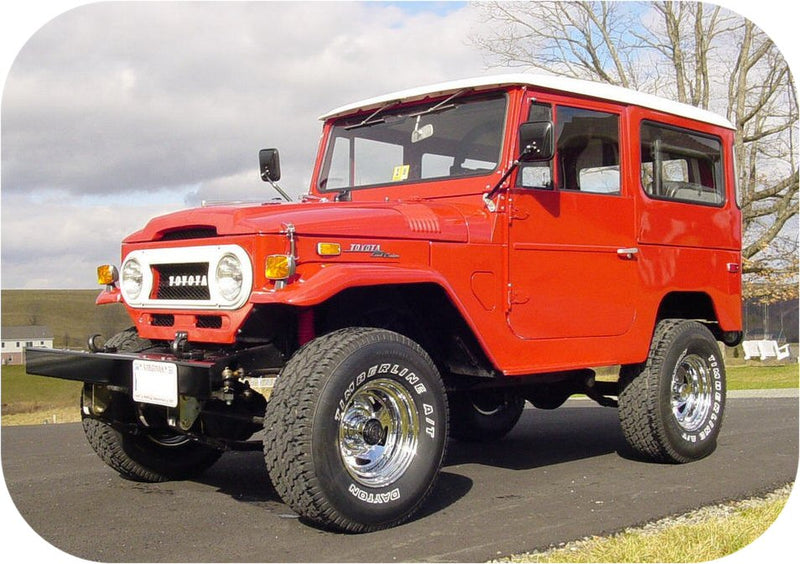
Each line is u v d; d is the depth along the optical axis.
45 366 4.35
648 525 3.93
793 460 5.59
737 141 17.83
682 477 5.03
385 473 3.82
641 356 5.31
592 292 5.02
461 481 4.90
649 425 5.34
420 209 4.39
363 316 4.36
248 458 5.57
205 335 3.98
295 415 3.54
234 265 3.81
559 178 4.89
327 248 3.84
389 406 3.91
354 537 3.68
